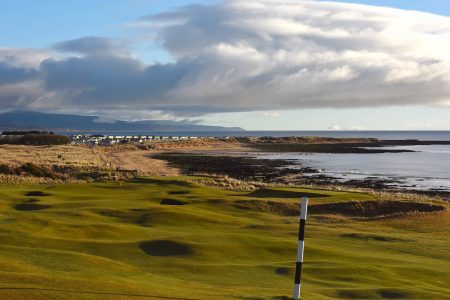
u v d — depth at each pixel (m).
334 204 41.50
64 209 32.47
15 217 26.11
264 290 14.52
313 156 141.88
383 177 82.31
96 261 16.77
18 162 73.38
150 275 16.11
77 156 105.50
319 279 16.91
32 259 16.20
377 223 35.66
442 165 109.62
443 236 30.48
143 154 139.25
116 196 42.00
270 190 48.09
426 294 15.01
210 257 19.66
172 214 31.70
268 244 21.95
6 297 10.66
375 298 14.53
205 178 61.75
